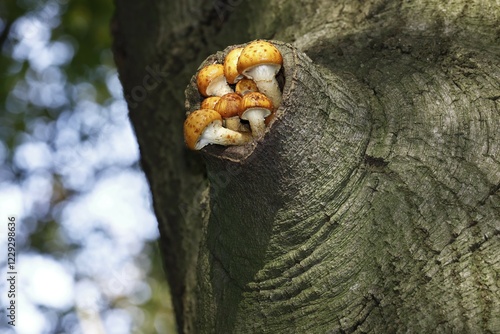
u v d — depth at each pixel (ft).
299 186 4.37
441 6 4.85
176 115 5.77
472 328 4.13
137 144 6.12
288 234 4.42
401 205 4.35
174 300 5.79
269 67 4.41
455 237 4.27
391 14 4.92
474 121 4.40
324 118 4.37
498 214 4.26
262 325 4.51
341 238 4.38
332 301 4.38
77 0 10.52
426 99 4.49
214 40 5.71
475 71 4.53
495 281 4.17
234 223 4.56
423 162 4.38
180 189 5.69
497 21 4.73
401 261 4.29
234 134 4.44
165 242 5.83
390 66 4.66
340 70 4.74
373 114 4.51
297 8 5.34
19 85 11.47
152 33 5.97
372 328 4.30
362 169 4.42
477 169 4.33
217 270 4.75
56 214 13.21
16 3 10.60
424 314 4.21
